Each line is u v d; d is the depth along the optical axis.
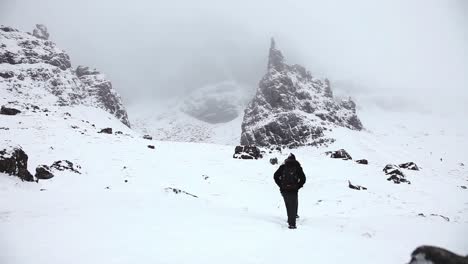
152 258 5.61
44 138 33.53
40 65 108.12
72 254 5.66
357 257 6.05
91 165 26.33
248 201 20.09
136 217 8.93
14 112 49.53
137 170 26.41
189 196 13.80
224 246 6.56
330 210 19.05
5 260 5.22
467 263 3.82
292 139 123.12
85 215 8.88
